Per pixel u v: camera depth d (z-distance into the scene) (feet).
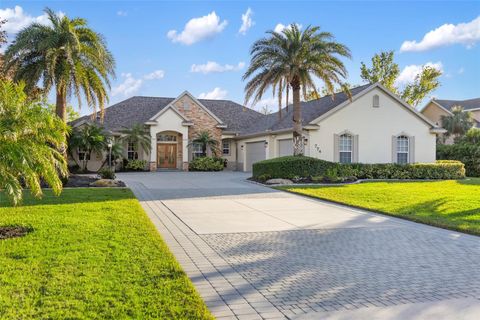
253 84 70.13
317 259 21.01
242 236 26.48
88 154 91.30
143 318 12.89
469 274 18.57
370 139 80.02
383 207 38.22
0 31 56.54
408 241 25.27
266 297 15.55
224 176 81.87
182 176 81.76
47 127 26.81
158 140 101.55
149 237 23.99
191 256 21.38
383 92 80.94
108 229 26.05
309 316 13.82
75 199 40.78
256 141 96.84
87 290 15.11
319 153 76.23
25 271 17.19
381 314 14.02
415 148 83.51
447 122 120.57
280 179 63.10
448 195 46.93
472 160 86.43
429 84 140.67
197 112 104.06
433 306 14.75
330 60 67.26
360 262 20.51
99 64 61.82
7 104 25.45
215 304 14.82
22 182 33.81
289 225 30.45
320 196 46.55
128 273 17.26
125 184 60.85
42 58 59.41
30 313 12.96
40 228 26.03
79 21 59.98
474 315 13.97
